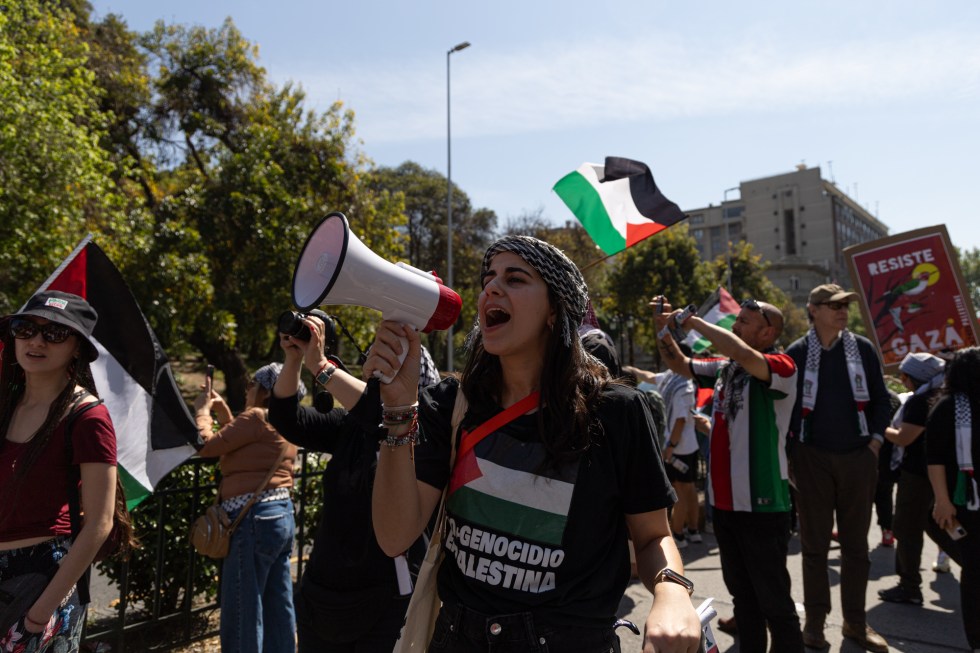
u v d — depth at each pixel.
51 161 9.35
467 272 38.44
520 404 1.52
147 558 3.96
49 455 2.13
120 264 13.50
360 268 1.36
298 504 4.62
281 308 16.41
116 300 3.36
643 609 4.39
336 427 2.71
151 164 18.58
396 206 19.33
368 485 2.48
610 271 33.03
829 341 3.97
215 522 3.06
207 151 19.81
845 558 3.85
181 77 19.02
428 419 1.63
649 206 4.42
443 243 40.09
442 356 22.92
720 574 5.16
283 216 16.55
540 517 1.44
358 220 18.30
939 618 4.32
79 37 17.62
